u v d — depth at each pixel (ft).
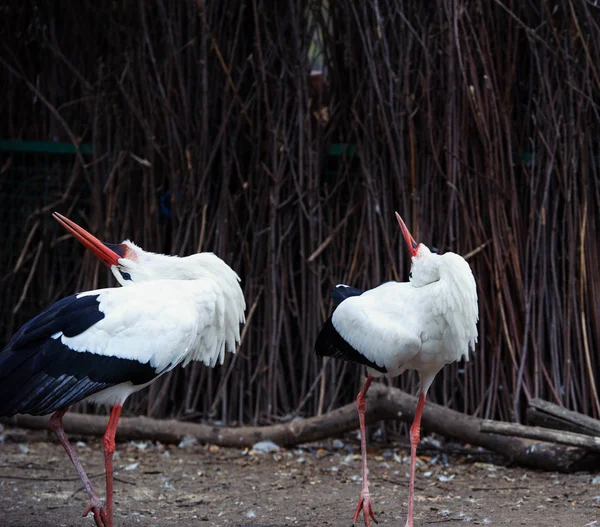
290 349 22.70
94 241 14.85
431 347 14.46
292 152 22.82
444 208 21.98
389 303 14.85
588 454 17.75
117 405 13.53
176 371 22.82
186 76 22.88
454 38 21.26
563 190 21.44
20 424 21.25
